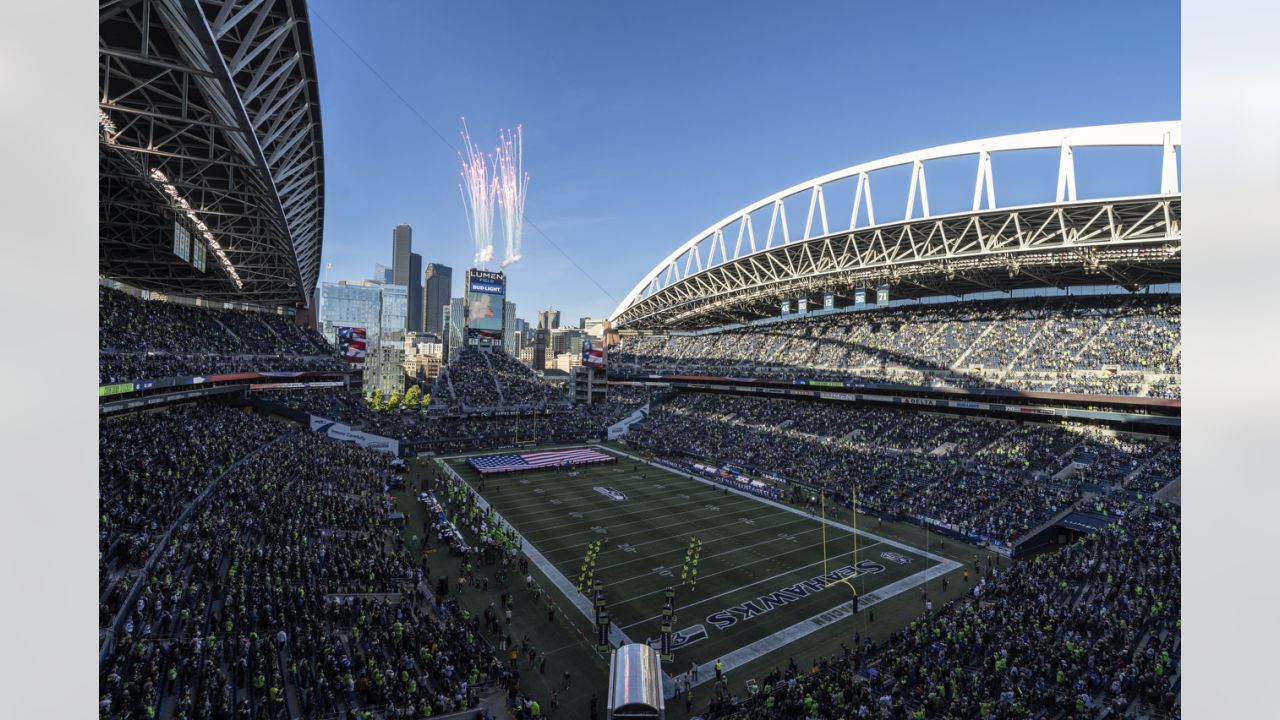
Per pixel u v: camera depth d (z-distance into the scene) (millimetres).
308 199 59281
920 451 74062
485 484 72062
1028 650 30750
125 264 72062
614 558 48000
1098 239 70750
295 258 68875
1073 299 87438
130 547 34312
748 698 30266
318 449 69812
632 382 125625
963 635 33094
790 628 37250
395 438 89188
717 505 64250
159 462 49125
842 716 26438
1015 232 75438
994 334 87375
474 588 41156
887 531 55688
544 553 48750
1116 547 44375
